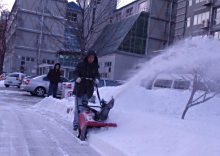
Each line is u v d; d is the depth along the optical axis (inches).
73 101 403.9
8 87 1022.4
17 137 221.5
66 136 240.4
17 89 941.8
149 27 1766.7
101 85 695.1
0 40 1694.1
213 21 1270.9
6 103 493.7
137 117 233.8
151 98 466.6
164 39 1807.3
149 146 173.2
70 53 718.5
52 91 502.3
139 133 201.0
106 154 188.7
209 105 451.2
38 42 2026.3
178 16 1531.7
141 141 184.1
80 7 606.2
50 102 443.5
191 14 1429.6
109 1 635.5
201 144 151.1
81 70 251.9
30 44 2030.0
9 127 257.8
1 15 1659.7
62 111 385.1
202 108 440.1
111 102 237.9
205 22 1288.1
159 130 192.9
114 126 227.3
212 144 148.0
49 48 2021.4
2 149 185.2
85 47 653.3
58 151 191.2
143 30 1749.5
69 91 504.1
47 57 2016.5
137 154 164.4
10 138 216.2
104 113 234.1
